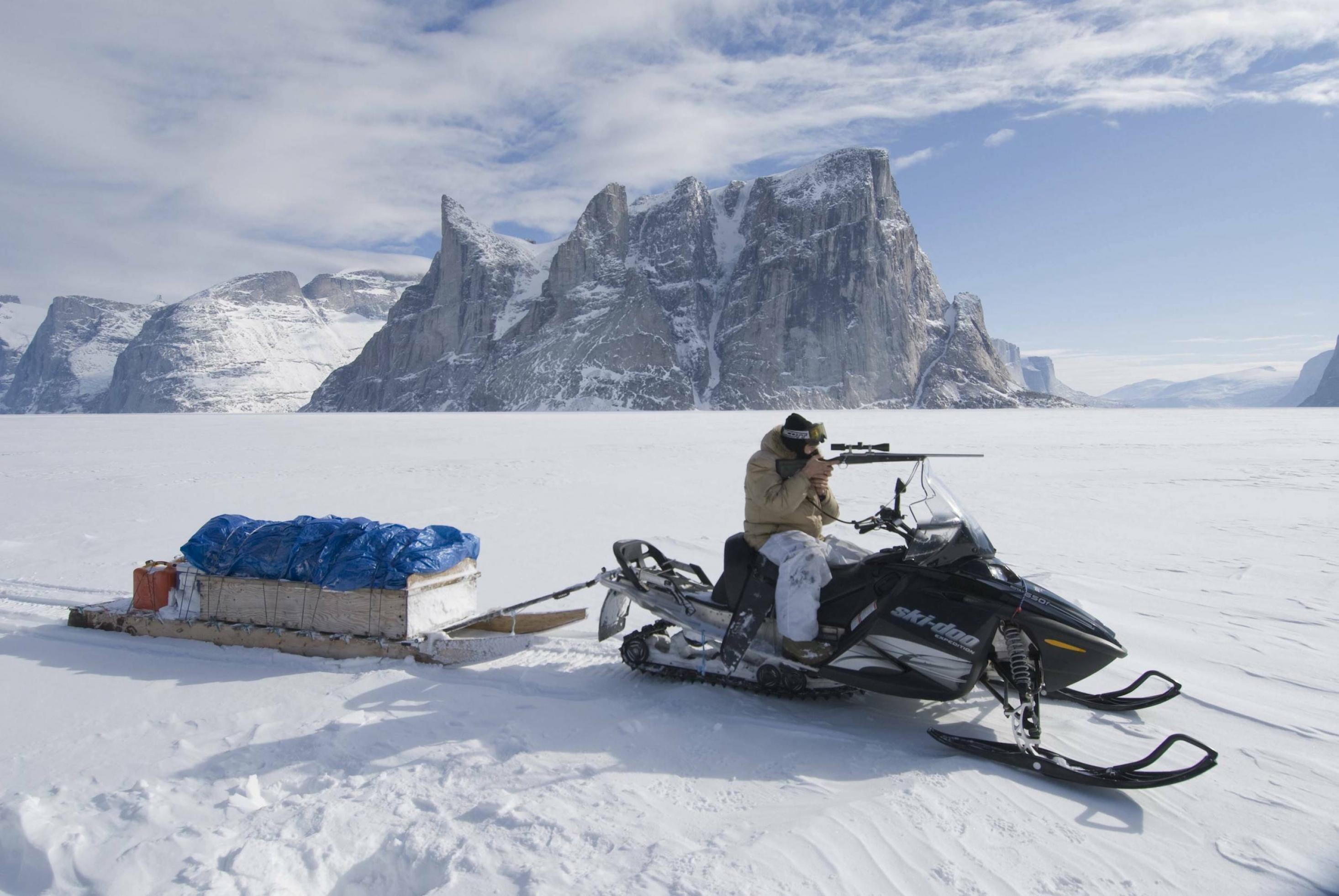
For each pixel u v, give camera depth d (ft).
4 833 10.67
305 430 144.15
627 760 13.07
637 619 22.17
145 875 9.87
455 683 16.69
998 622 13.87
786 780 12.41
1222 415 232.12
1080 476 60.29
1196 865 10.19
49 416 226.17
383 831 10.88
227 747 13.62
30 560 29.76
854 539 34.35
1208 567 28.71
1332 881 9.77
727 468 67.15
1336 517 40.29
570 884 9.44
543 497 48.55
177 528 37.35
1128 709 15.43
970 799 11.77
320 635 18.39
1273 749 13.73
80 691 16.33
